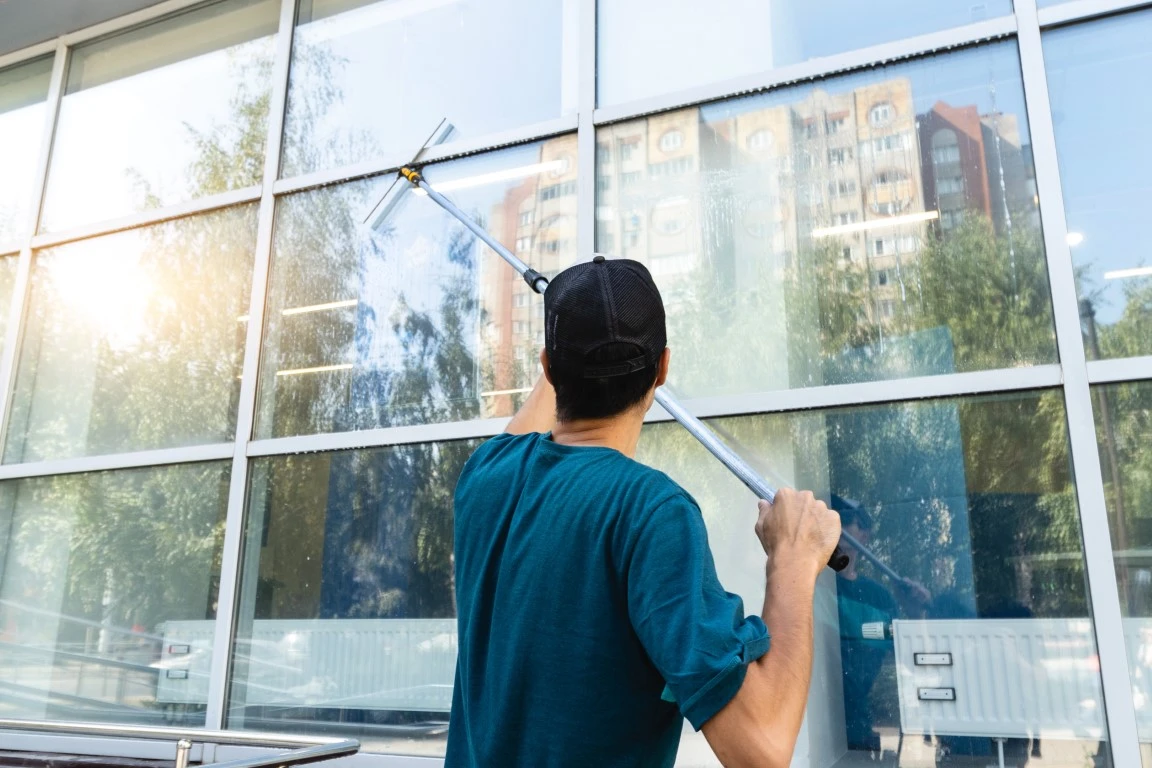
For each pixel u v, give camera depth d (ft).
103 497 11.66
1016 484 7.45
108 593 11.24
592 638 3.62
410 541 9.82
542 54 10.61
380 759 9.18
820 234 8.69
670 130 9.59
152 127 13.00
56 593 11.55
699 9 9.78
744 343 8.73
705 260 9.09
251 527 10.68
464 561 4.36
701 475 8.59
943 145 8.38
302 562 10.30
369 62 11.75
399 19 11.71
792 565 3.76
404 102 11.37
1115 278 7.50
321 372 10.84
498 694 3.80
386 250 10.87
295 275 11.37
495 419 9.70
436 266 10.52
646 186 9.55
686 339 8.97
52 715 11.06
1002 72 8.29
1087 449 7.21
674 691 3.24
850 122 8.81
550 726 3.61
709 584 3.46
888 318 8.22
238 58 12.69
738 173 9.16
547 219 10.00
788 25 9.30
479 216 10.41
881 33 8.88
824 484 8.11
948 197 8.27
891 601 7.61
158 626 10.81
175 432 11.50
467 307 10.22
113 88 13.48
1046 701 6.98
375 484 10.18
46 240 13.11
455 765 4.13
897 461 7.89
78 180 13.29
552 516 3.93
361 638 9.76
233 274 11.78
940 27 8.65
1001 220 8.02
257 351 11.20
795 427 8.36
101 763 10.26
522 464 4.37
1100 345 7.41
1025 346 7.68
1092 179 7.75
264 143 12.10
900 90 8.66
